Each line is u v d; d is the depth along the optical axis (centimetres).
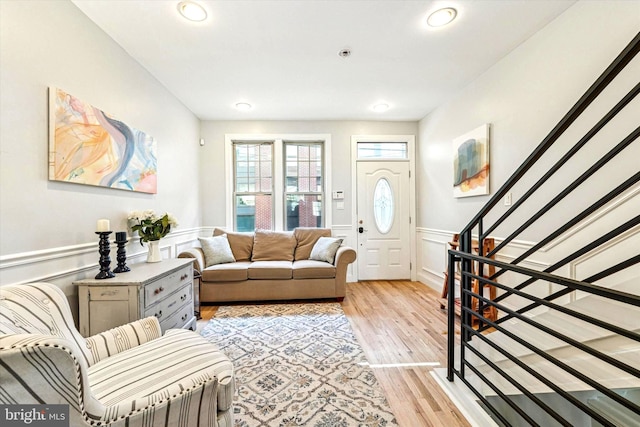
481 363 187
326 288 329
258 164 430
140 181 245
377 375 182
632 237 146
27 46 145
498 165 254
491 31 210
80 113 177
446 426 138
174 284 213
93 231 193
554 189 196
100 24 195
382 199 430
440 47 230
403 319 276
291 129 420
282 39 218
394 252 431
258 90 311
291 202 434
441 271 364
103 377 106
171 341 135
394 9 186
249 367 192
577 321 151
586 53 176
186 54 236
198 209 400
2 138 134
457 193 316
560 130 110
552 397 161
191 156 375
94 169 189
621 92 156
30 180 147
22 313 104
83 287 168
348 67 262
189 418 95
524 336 172
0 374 64
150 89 269
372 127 426
